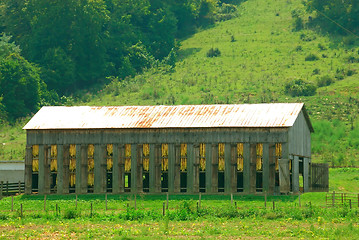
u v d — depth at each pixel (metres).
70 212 160.50
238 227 140.38
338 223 145.38
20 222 150.50
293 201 188.12
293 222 146.75
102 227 143.25
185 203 164.88
